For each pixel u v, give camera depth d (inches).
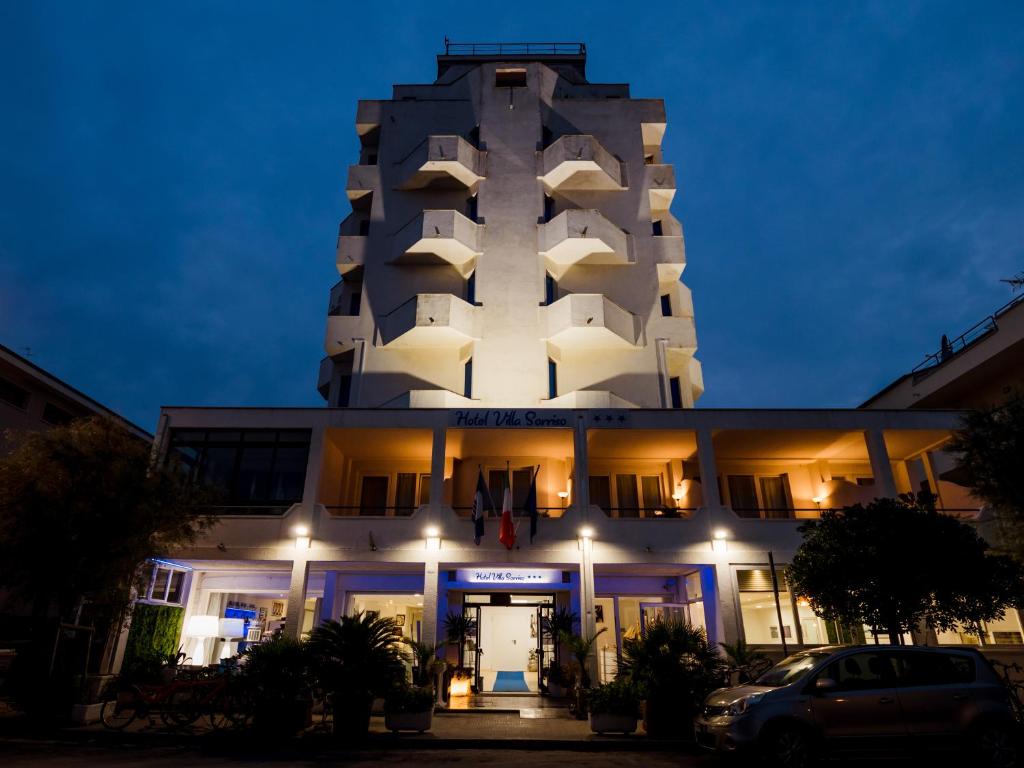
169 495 625.0
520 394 1015.6
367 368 1053.2
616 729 524.4
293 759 421.4
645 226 1177.4
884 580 516.7
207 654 848.9
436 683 703.7
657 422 808.3
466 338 1037.2
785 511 920.3
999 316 906.1
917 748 366.6
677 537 761.6
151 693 529.0
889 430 810.2
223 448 802.2
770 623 784.9
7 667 651.5
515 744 490.3
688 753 467.2
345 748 474.6
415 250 1093.1
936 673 385.7
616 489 938.1
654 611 869.8
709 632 765.9
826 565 544.1
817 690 376.2
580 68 1457.9
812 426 808.3
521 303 1074.7
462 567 758.5
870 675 383.6
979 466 610.2
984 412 617.3
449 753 462.0
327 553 748.6
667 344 1090.7
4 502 559.5
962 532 536.7
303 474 787.4
